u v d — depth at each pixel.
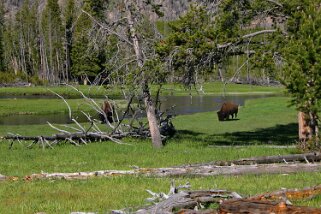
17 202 14.17
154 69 25.47
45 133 37.22
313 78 19.08
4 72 137.12
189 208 11.41
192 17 25.36
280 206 9.83
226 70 26.67
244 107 57.94
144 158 23.34
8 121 48.41
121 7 28.39
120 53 28.23
